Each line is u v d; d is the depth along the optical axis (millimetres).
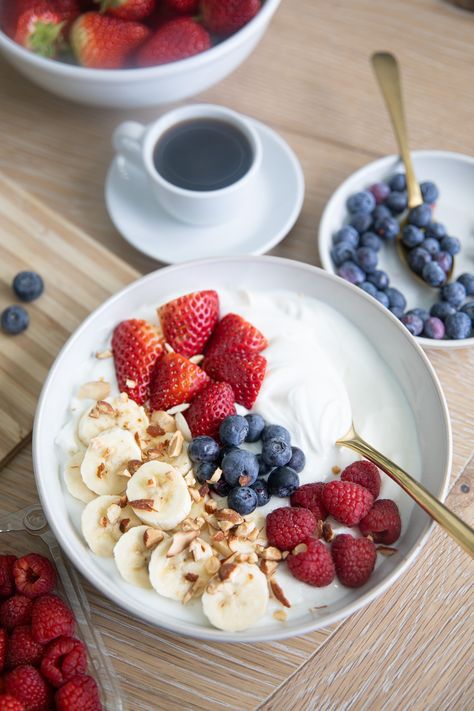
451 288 684
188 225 715
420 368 601
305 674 580
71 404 610
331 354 632
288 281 644
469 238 723
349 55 797
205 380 612
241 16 699
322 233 696
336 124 768
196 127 720
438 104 775
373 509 574
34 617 562
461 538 537
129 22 704
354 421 614
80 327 609
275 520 566
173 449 588
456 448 640
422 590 599
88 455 583
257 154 699
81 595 592
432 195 722
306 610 557
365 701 574
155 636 586
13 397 648
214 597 544
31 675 552
